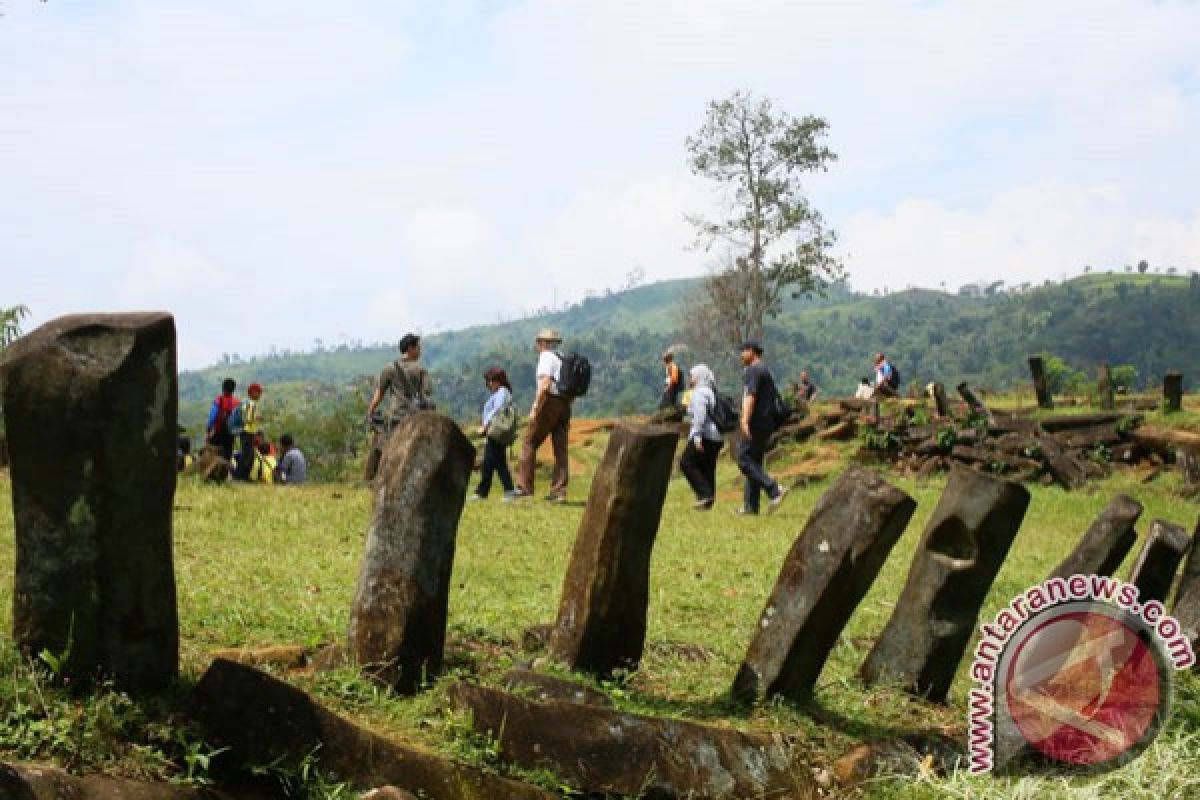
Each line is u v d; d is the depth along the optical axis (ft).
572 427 98.27
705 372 51.26
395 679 17.22
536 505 47.16
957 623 21.33
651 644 22.90
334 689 16.71
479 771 15.28
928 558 21.43
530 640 21.43
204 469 51.65
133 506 14.03
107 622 14.06
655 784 16.40
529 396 572.92
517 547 35.19
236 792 14.06
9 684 13.61
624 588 19.39
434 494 17.63
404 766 14.85
